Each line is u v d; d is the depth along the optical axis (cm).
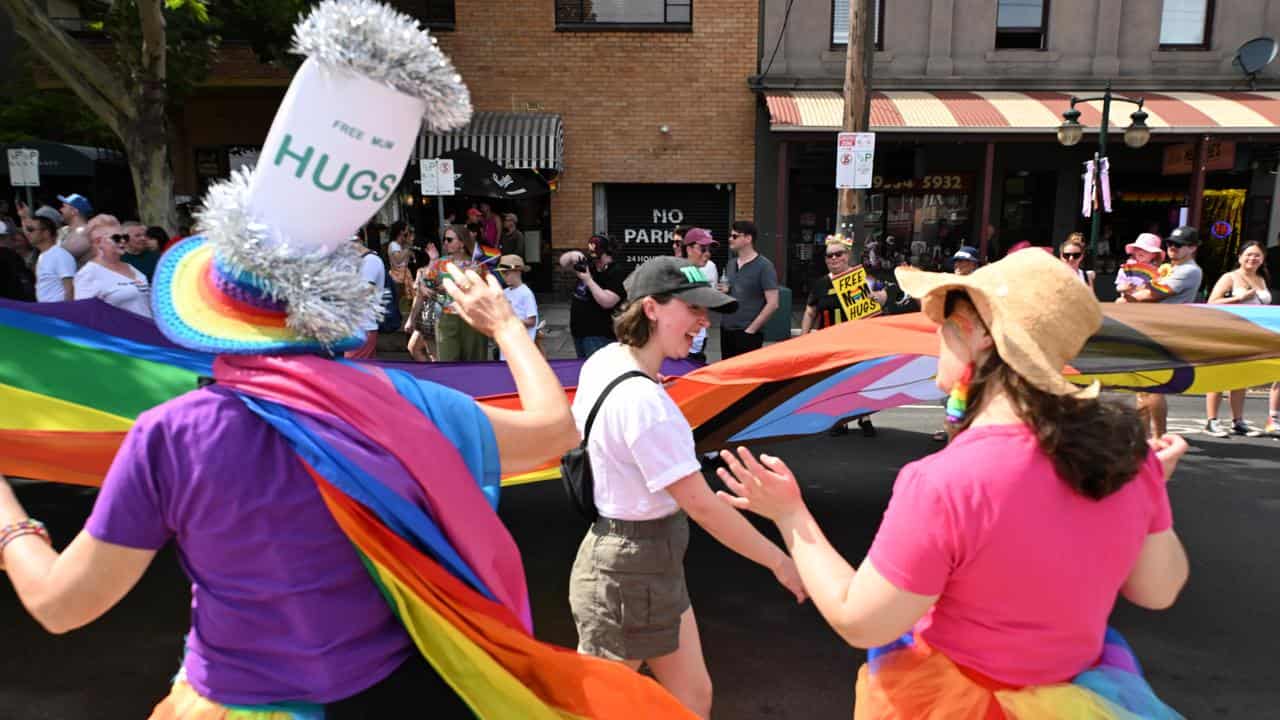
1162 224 1723
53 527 535
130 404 400
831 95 1564
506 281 778
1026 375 147
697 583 482
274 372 147
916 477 155
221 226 143
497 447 167
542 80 1598
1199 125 1430
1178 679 383
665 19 1608
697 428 471
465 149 1402
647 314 269
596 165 1625
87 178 1659
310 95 141
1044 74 1600
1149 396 712
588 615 268
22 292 843
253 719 147
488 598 162
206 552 144
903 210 1753
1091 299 156
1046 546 149
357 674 152
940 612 163
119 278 695
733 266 747
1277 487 654
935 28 1584
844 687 374
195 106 1603
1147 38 1586
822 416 509
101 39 1487
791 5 1567
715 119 1609
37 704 357
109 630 421
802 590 230
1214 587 479
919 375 460
